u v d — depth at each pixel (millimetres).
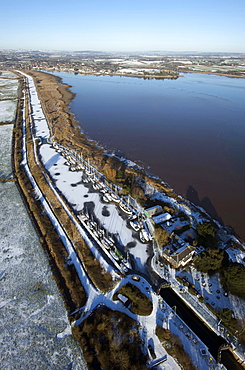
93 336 41188
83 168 99625
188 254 55875
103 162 101500
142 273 53938
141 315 45000
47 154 112312
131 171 96188
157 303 47406
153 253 59156
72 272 54219
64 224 68688
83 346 39656
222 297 48781
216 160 106812
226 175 95188
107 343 40125
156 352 39250
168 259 56625
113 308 46188
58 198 80125
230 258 57688
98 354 38688
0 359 38031
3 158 108625
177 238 63094
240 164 103312
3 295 48562
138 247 60844
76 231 66000
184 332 42531
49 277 52750
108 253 58906
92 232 65312
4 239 62969
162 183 89250
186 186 87688
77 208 75375
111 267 55156
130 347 39250
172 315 45281
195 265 55906
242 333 42062
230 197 81688
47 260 57062
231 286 48781
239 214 73625
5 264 55688
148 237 63344
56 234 65500
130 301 47250
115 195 81312
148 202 78125
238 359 39250
